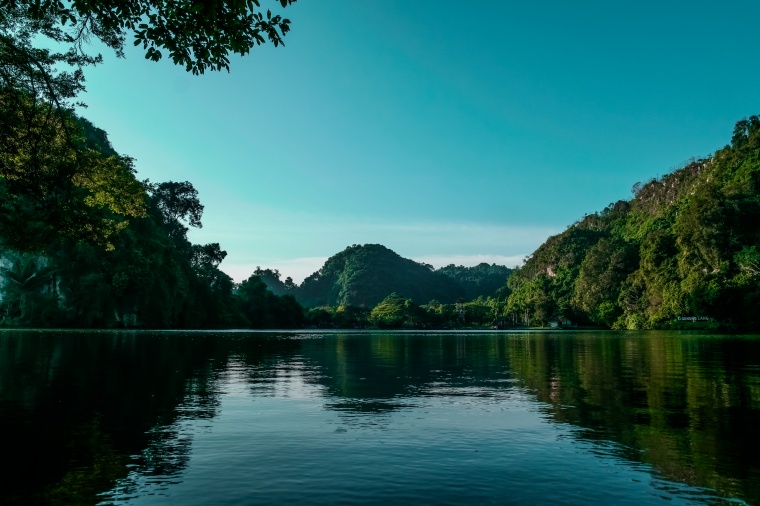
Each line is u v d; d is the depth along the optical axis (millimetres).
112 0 9164
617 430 8500
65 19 10164
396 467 6504
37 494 5500
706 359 23844
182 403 11133
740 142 132750
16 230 18172
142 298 90812
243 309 135250
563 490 5648
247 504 5215
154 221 112562
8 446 7434
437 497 5441
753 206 99312
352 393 12773
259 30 8914
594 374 17328
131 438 7957
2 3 10375
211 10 8180
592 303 140000
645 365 20781
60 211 18312
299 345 38938
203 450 7273
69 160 18406
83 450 7238
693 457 6898
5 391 12664
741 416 9641
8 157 16734
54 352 25984
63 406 10648
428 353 29656
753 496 5438
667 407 10648
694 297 91875
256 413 10016
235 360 23062
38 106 16906
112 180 20234
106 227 20531
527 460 6801
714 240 95438
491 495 5500
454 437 8062
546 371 18547
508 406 10820
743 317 85312
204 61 9547
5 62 15500
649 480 5969
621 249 140500
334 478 6070
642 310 116625
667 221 148125
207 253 134500
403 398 11969
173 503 5250
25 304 81875
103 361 21156
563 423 9086
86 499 5355
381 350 32969
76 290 84312
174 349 30234
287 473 6258
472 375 17172
